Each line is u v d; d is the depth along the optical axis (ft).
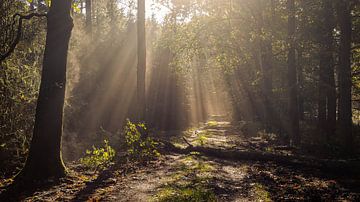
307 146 52.06
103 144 48.96
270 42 66.59
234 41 78.38
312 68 66.74
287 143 56.44
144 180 29.07
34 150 28.40
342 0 45.80
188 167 34.81
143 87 52.90
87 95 63.57
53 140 28.89
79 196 24.36
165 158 40.81
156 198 23.38
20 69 36.73
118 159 38.32
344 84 47.85
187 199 22.95
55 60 28.94
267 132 70.74
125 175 31.22
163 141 49.90
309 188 27.45
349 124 47.29
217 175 31.22
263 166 36.99
